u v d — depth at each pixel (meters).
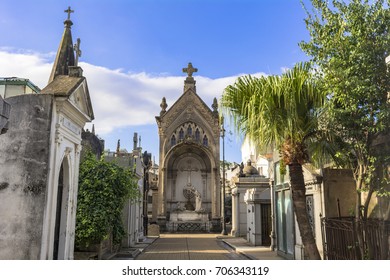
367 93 7.90
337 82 8.20
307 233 8.71
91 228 14.27
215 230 38.88
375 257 8.70
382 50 8.12
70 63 20.91
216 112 42.78
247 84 9.22
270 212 22.08
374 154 8.59
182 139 41.44
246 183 29.47
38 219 9.43
